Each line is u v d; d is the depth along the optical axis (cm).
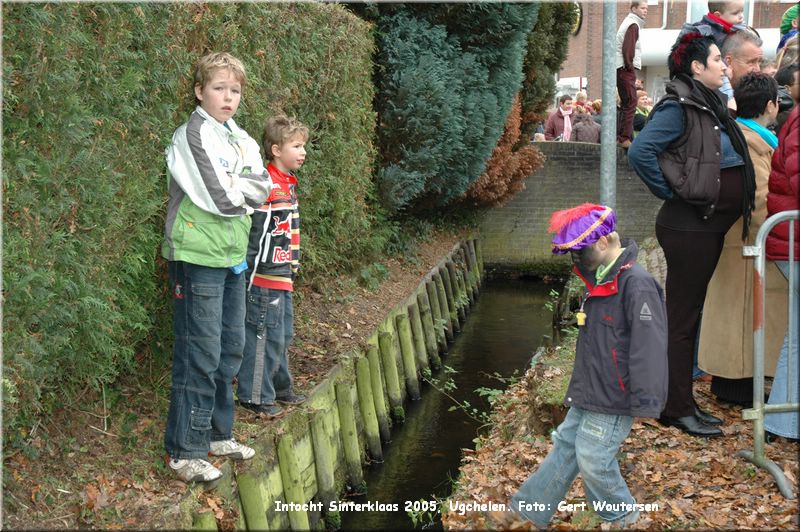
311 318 734
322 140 758
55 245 381
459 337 1107
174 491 413
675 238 483
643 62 2322
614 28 799
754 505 419
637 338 359
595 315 376
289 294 535
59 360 414
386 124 976
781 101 577
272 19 605
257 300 502
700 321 565
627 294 365
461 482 525
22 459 397
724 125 480
